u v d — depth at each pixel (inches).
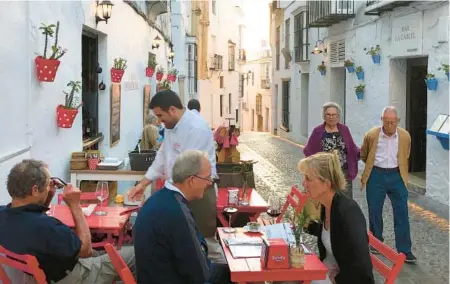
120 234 211.8
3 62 202.5
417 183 473.1
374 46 561.6
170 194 151.0
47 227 155.2
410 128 529.0
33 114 237.3
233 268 165.8
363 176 280.2
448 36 407.5
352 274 157.9
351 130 640.4
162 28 690.2
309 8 748.6
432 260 278.8
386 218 366.9
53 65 241.0
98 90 382.6
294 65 989.8
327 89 754.8
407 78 526.0
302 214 172.2
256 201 262.7
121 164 306.3
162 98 215.8
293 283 175.5
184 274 147.3
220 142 303.7
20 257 147.7
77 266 166.9
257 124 1942.7
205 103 1252.5
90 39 376.8
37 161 161.2
